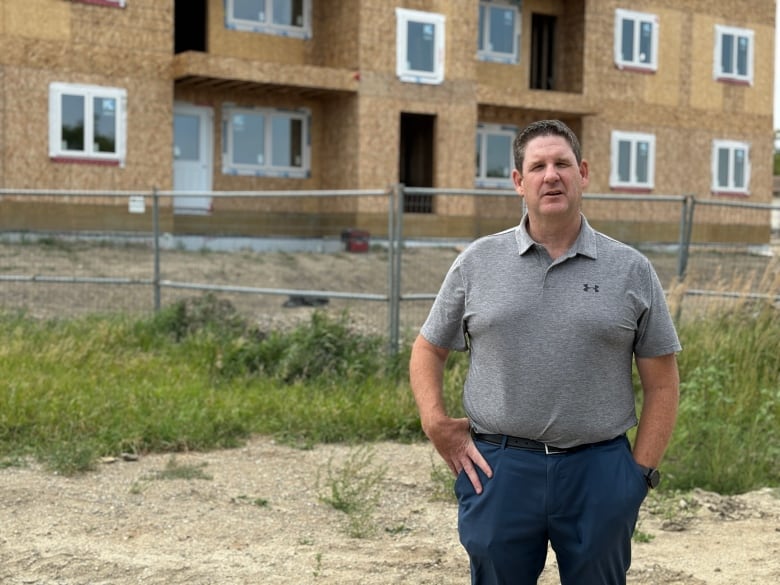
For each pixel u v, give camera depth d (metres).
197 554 4.71
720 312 9.73
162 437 6.80
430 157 27.77
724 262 10.88
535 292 3.04
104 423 6.97
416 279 17.03
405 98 24.64
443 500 5.78
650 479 3.12
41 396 7.52
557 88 28.73
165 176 22.11
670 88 29.47
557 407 3.03
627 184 28.91
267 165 24.66
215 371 8.97
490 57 27.98
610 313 3.01
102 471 6.16
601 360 3.04
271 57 24.61
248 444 6.99
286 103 24.80
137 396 7.67
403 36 24.44
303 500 5.70
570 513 3.07
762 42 31.17
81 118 21.11
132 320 10.84
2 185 20.27
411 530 5.23
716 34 30.19
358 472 6.29
